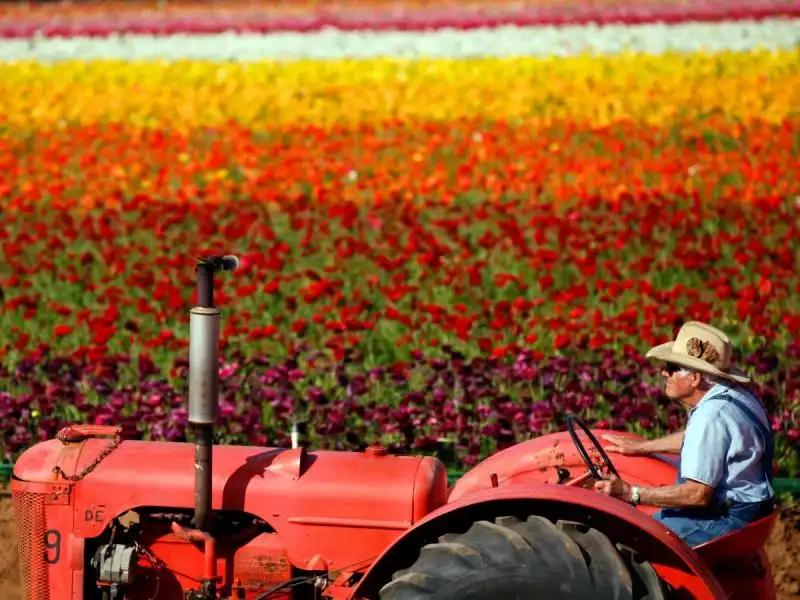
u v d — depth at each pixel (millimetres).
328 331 38312
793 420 32219
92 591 21688
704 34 87000
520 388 33750
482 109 69812
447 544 18422
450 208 50219
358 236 48812
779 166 55062
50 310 40000
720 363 20344
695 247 45969
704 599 18375
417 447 31719
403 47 87750
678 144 62375
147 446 21906
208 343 19375
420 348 36844
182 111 69875
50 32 95438
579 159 59375
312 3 109688
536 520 18500
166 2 112188
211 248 46969
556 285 42125
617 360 35750
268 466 20984
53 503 21250
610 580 17594
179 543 21422
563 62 80125
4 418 32031
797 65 75750
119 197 55531
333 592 20375
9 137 66250
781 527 28844
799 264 44656
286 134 67062
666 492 19641
